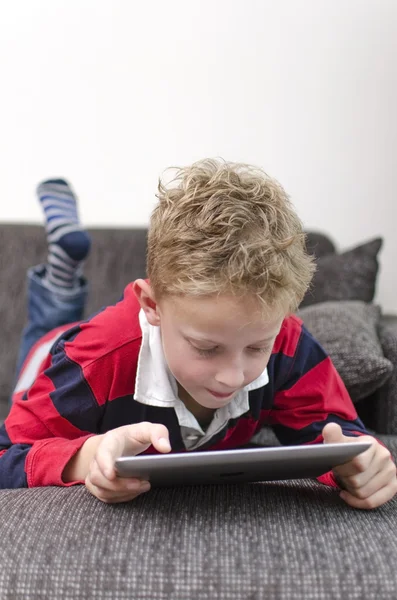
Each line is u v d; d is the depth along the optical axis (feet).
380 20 6.22
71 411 2.92
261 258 2.23
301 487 2.49
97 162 6.42
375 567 1.78
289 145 6.35
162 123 6.37
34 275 5.05
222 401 2.53
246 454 1.88
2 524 2.01
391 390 4.01
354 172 6.35
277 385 3.18
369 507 2.25
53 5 6.30
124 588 1.75
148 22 6.30
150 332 2.95
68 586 1.77
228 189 2.43
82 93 6.37
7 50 6.34
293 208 2.75
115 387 2.97
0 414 4.88
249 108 6.33
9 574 1.80
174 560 1.81
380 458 2.29
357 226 6.39
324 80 6.29
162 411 3.03
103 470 2.08
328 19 6.24
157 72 6.34
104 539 1.90
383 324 4.83
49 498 2.23
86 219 6.47
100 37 6.32
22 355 4.97
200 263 2.22
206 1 6.27
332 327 4.10
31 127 6.40
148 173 6.41
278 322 2.35
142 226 6.22
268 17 6.26
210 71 6.32
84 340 3.02
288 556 1.83
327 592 1.73
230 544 1.88
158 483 2.21
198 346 2.32
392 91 6.27
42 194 5.30
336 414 3.14
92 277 5.71
